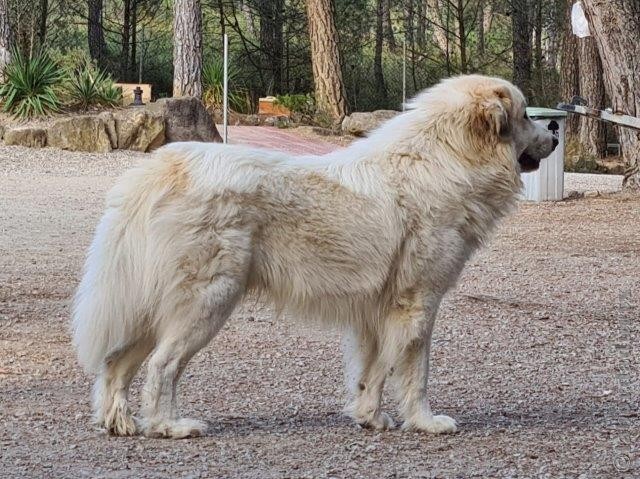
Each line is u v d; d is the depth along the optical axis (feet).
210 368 17.25
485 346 18.72
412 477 13.23
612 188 45.42
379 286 14.47
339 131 64.80
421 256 14.48
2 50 57.77
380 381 14.78
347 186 14.40
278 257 14.25
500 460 13.78
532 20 92.53
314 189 14.33
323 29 68.28
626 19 37.11
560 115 37.37
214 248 13.96
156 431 14.23
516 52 87.35
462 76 15.28
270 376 16.93
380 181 14.47
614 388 16.71
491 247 27.76
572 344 18.94
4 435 14.29
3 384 16.33
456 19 100.94
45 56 56.18
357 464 13.57
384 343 14.64
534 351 18.52
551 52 96.12
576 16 38.50
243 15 106.32
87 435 14.30
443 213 14.55
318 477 13.17
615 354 18.43
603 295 22.36
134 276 14.02
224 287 14.01
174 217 13.89
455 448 14.15
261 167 14.25
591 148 68.03
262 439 14.32
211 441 14.19
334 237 14.29
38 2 83.20
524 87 85.81
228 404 15.69
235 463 13.52
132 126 51.75
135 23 91.09
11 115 52.90
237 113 68.80
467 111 14.70
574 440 14.47
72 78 55.77
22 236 27.94
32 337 18.62
